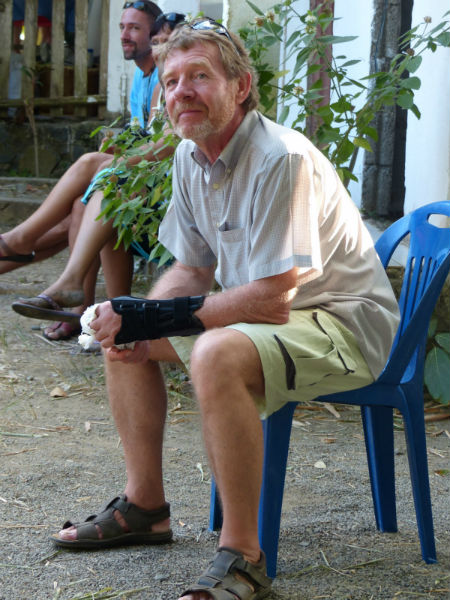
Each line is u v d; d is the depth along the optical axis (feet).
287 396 7.74
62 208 15.78
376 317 8.39
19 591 7.81
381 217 17.46
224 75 7.91
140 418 8.70
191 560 8.55
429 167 14.52
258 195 7.81
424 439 8.64
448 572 8.40
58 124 33.24
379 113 17.26
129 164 14.57
